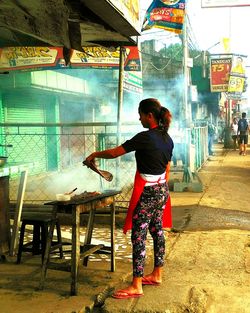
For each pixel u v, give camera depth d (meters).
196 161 13.44
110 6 4.16
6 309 3.73
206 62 19.58
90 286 4.27
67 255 5.35
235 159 18.05
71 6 4.08
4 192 5.21
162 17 8.14
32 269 4.80
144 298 3.96
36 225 5.09
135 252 4.03
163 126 4.15
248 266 4.93
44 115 13.34
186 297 3.99
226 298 4.03
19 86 10.60
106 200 4.50
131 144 3.95
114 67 8.11
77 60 8.15
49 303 3.86
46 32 4.32
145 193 4.01
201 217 7.33
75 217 4.00
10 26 4.58
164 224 4.45
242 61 18.88
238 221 7.12
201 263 5.02
